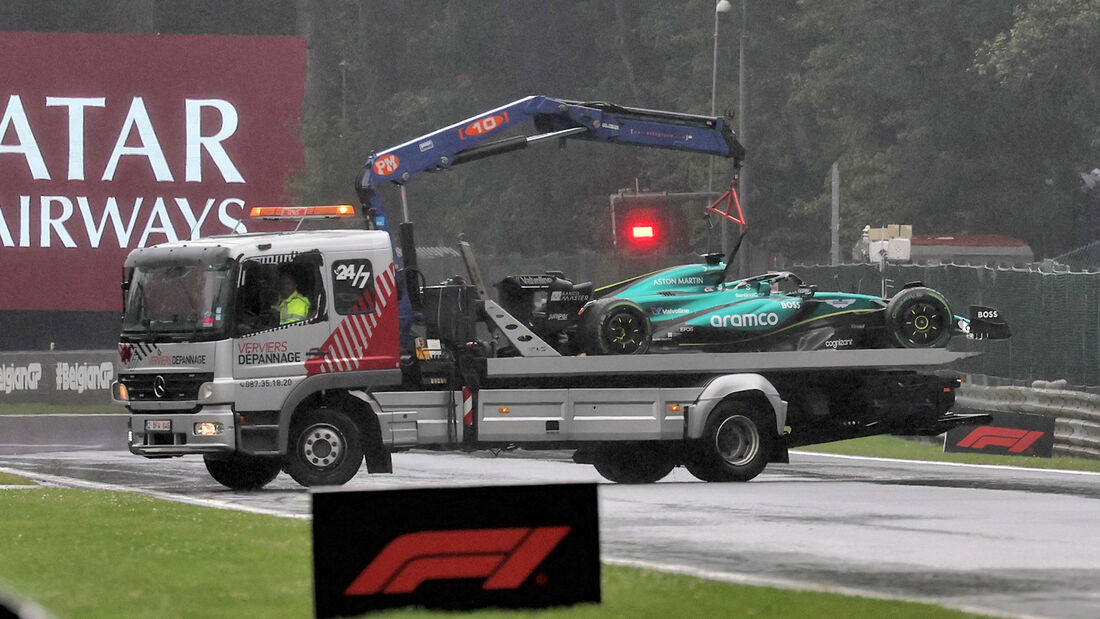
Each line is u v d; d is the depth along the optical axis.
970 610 33.84
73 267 179.62
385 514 28.34
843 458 95.62
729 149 85.88
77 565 40.59
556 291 75.12
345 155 192.38
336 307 69.56
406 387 71.81
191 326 68.50
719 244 198.50
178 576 38.12
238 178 180.50
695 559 44.34
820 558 44.75
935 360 81.12
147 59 179.62
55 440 111.06
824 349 80.25
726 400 76.19
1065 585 39.34
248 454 68.12
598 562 29.30
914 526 53.75
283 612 32.38
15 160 179.12
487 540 28.81
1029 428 94.75
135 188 179.75
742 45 170.62
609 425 74.25
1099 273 101.12
